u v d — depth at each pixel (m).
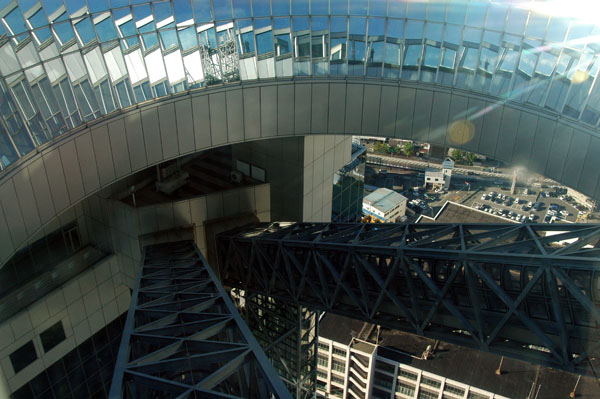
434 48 30.81
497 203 154.12
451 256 23.08
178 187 38.19
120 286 38.91
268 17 31.23
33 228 24.86
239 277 38.06
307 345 43.84
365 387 93.38
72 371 37.59
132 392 16.83
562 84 27.12
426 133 33.28
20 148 23.45
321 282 30.66
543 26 26.89
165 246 34.56
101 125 27.56
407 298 27.31
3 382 32.31
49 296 33.81
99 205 36.56
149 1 27.61
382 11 30.84
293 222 39.59
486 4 28.33
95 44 26.12
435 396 87.25
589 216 143.38
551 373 82.38
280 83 33.62
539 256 20.23
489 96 30.14
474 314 23.47
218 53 31.39
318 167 42.62
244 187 39.19
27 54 23.08
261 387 17.77
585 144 26.88
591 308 19.16
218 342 18.73
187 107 31.56
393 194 145.25
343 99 34.03
